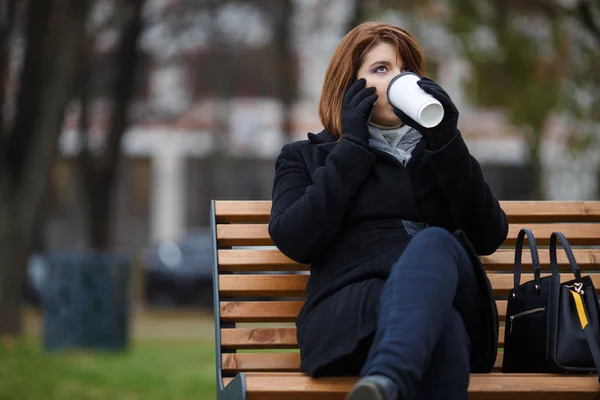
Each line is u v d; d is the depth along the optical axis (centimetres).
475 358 473
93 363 1398
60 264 1695
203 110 4953
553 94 2259
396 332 414
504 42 2167
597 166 2678
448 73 2575
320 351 459
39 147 1908
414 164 510
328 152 518
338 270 484
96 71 3200
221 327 554
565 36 2153
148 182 5366
